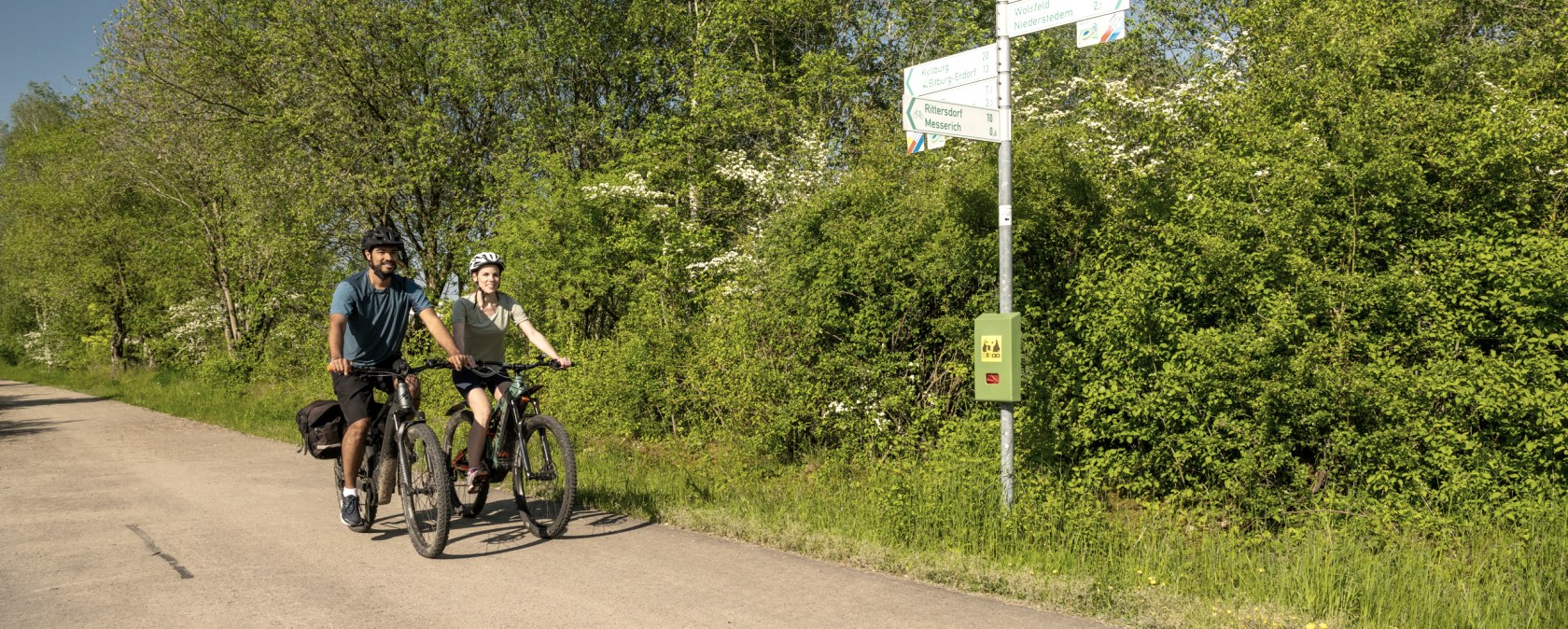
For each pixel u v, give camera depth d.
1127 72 15.75
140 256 32.06
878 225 8.03
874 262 7.95
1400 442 5.62
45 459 9.84
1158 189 7.28
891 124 8.94
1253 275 6.14
